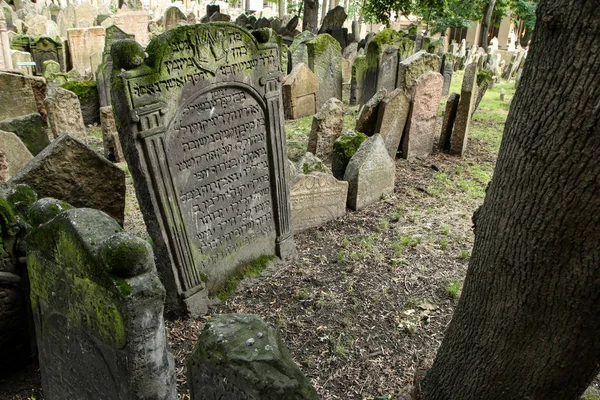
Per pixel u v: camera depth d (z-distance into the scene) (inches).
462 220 257.3
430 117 338.3
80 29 570.9
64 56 576.4
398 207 266.5
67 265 99.3
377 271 209.3
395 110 313.6
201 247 179.3
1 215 137.8
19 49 577.3
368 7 719.7
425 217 259.1
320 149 309.9
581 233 85.2
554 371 99.9
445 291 195.9
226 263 192.1
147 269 90.4
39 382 149.8
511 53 830.5
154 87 147.4
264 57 180.4
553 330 96.4
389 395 144.3
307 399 85.3
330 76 463.5
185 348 163.2
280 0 1053.2
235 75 171.8
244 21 800.9
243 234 196.5
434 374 128.3
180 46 151.6
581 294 89.7
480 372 111.3
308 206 239.0
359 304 186.7
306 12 759.7
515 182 93.3
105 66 396.5
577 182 82.6
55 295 108.0
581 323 92.7
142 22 768.3
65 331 110.7
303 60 517.0
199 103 163.0
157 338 93.0
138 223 247.4
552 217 87.4
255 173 193.8
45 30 716.0
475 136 401.4
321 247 229.8
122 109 144.5
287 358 93.2
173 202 163.2
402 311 183.5
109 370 100.7
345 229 245.9
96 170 197.6
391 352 162.6
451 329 121.5
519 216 93.4
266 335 95.7
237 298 191.3
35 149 272.2
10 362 150.2
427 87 323.6
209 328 98.3
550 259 90.7
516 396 107.0
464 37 1220.5
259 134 190.1
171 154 158.7
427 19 783.1
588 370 99.0
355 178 258.5
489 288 105.0
